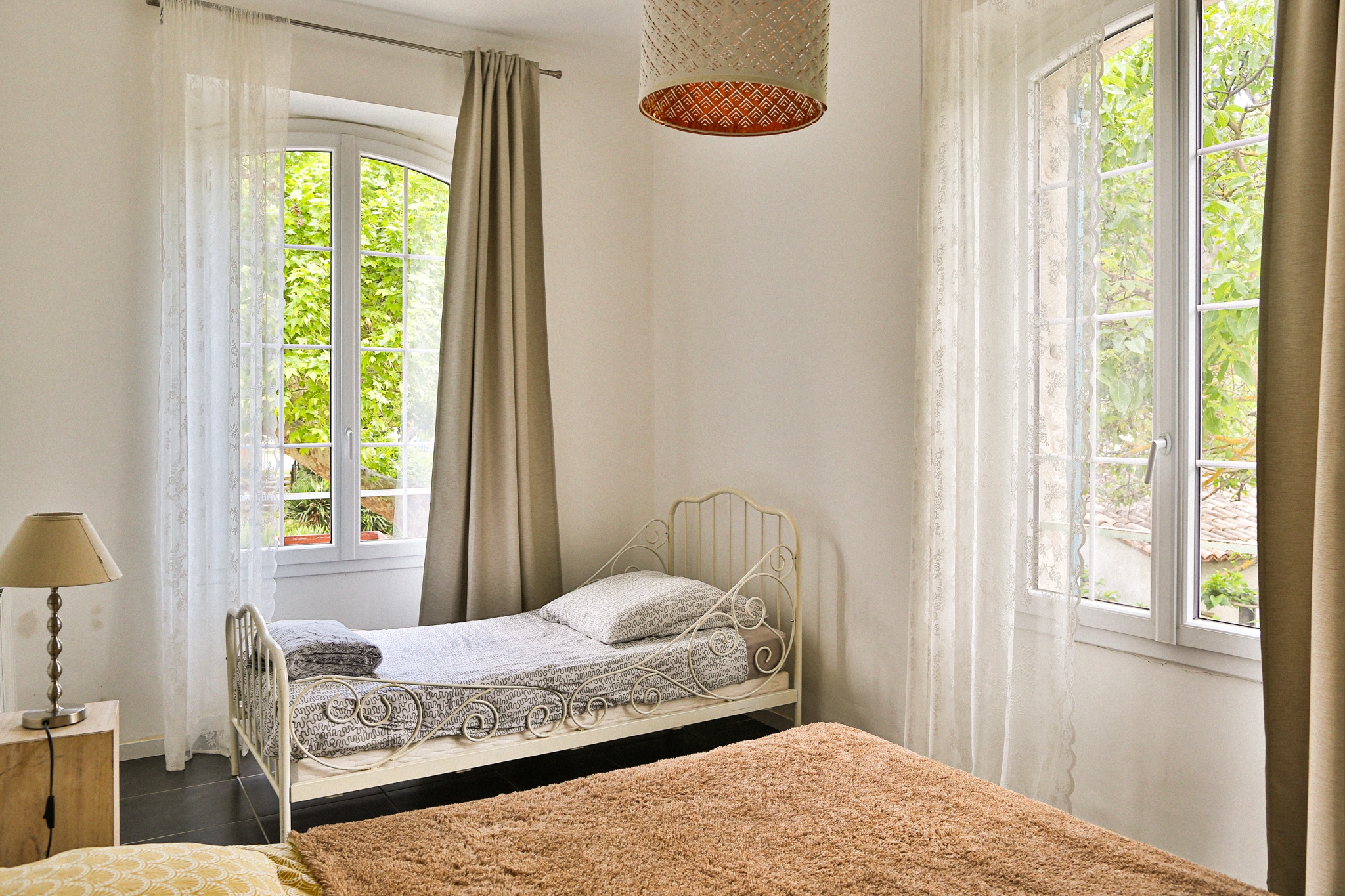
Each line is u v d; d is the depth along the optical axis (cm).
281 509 362
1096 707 238
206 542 316
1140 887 142
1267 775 189
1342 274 169
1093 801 239
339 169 372
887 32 299
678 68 164
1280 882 187
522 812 171
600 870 147
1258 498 189
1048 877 145
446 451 361
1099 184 221
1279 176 187
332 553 371
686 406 400
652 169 420
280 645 254
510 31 371
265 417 327
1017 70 238
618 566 416
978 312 253
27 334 299
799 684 323
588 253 407
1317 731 171
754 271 359
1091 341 223
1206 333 220
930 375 266
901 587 297
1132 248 233
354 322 376
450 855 152
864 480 310
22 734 209
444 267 387
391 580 379
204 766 312
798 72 165
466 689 257
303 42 341
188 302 312
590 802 175
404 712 248
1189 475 220
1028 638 238
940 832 161
